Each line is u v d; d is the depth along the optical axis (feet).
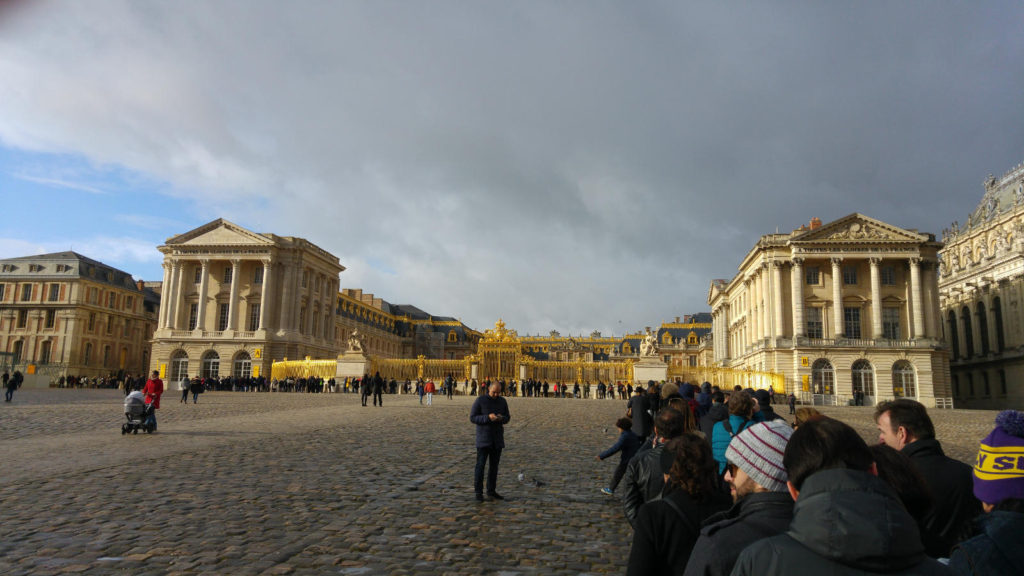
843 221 230.07
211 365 259.19
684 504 14.88
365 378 128.98
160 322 267.18
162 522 30.86
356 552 27.35
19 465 46.01
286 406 120.47
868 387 220.43
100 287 316.40
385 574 24.77
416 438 68.13
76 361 298.15
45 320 300.20
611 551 28.89
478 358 207.21
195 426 76.79
